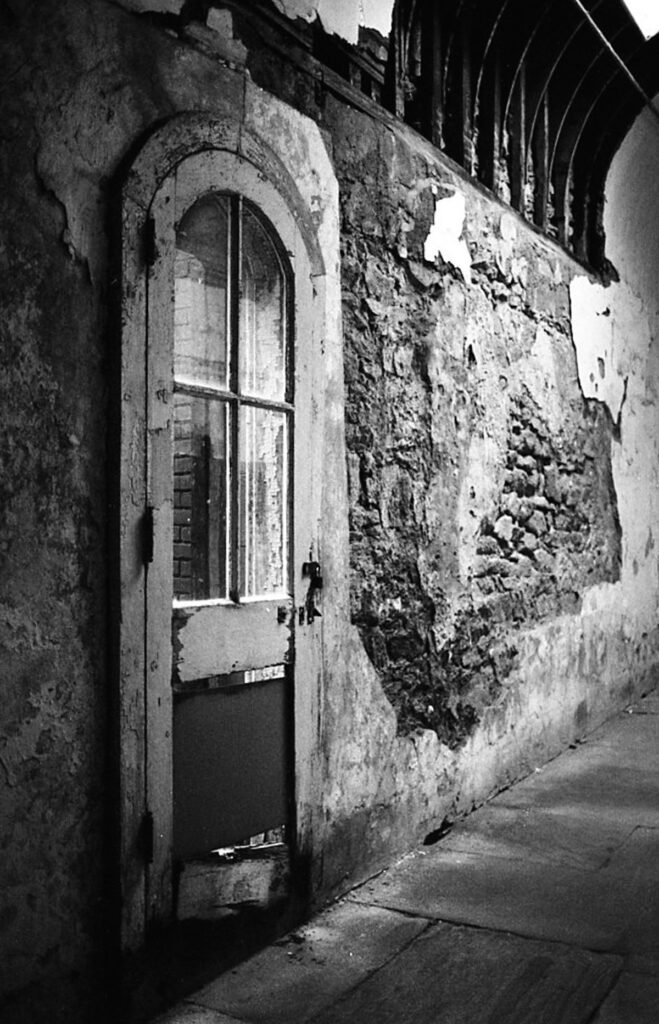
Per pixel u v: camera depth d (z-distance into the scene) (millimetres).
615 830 3965
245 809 2850
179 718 2623
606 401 6137
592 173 5977
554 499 5309
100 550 2406
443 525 4070
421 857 3689
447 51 4273
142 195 2473
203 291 2859
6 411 2182
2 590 2170
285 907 2992
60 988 2299
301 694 3074
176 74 2645
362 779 3439
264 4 3025
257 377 2990
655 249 7094
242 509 2916
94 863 2389
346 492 3402
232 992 2629
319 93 3334
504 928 3010
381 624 3609
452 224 4199
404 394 3812
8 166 2182
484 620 4418
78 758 2346
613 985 2623
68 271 2326
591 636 5809
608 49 5199
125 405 2426
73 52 2334
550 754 5152
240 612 2818
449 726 4070
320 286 3225
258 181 2910
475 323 4395
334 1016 2488
